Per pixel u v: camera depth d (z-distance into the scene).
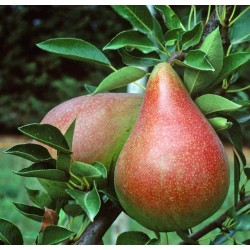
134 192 0.32
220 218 0.40
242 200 0.40
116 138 0.36
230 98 0.40
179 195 0.31
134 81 0.35
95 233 0.36
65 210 0.38
